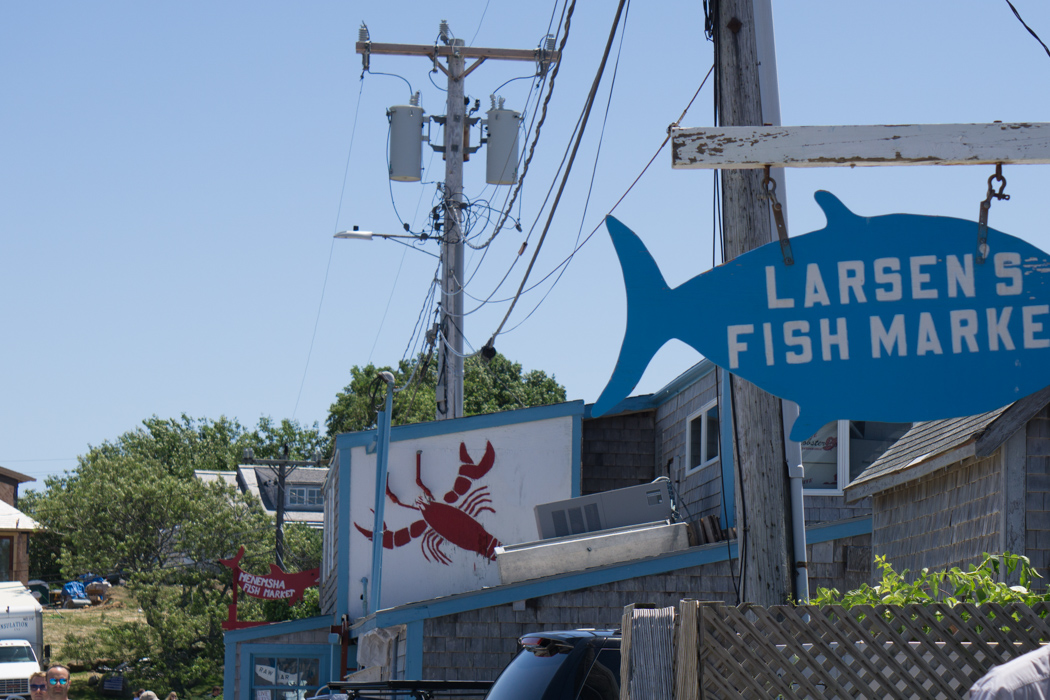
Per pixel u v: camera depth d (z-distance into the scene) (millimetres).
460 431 20047
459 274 21203
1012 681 2701
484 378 58406
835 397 4801
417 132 21922
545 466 19984
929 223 4891
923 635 4410
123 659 36969
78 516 48812
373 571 18359
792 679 4422
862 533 13680
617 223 5008
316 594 27406
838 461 15812
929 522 10258
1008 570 5855
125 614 56125
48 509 53812
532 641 7035
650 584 13797
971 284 4828
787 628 4508
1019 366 4758
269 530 47062
